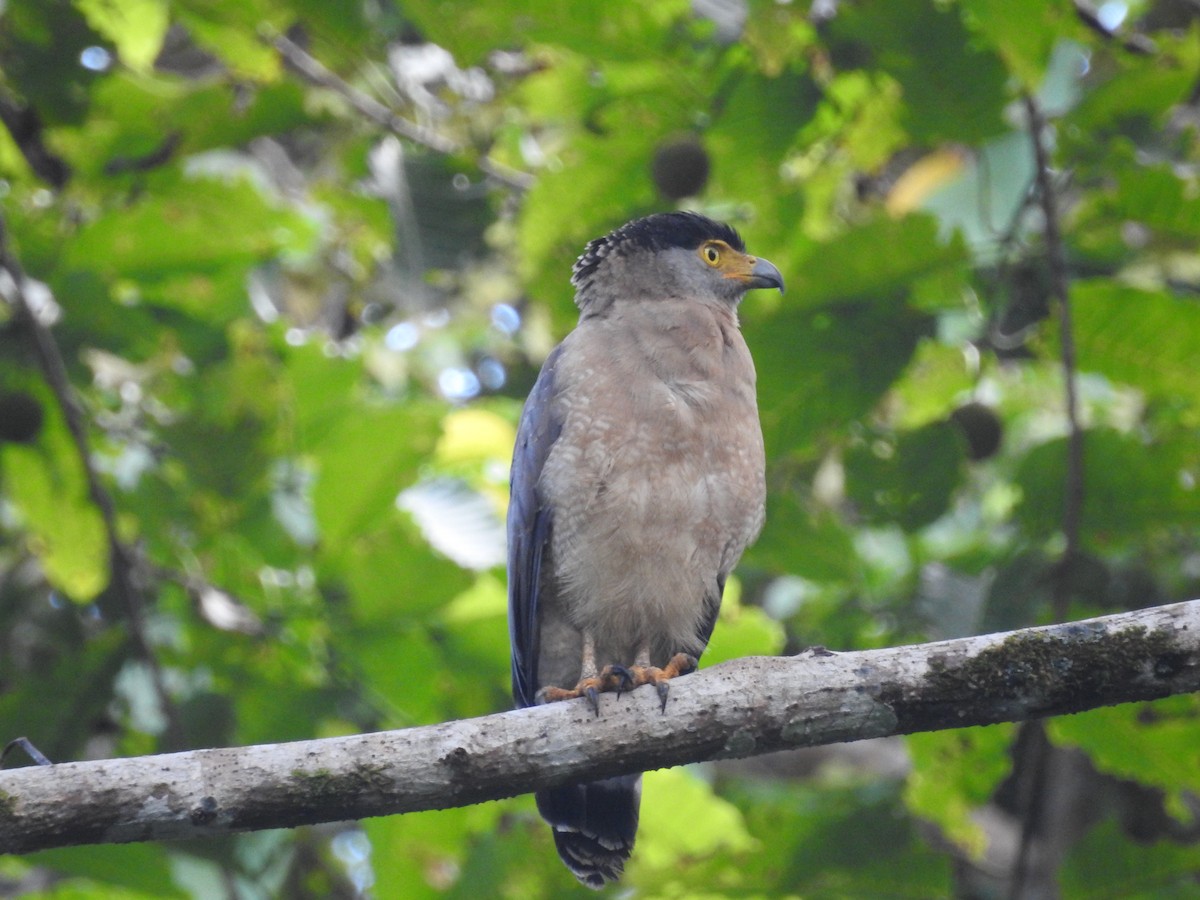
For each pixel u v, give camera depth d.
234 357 10.91
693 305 9.71
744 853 10.73
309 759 6.67
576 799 8.80
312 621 10.96
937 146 11.04
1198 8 11.30
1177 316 9.85
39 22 11.12
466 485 11.77
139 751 11.59
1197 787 10.32
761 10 9.98
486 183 12.21
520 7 10.20
